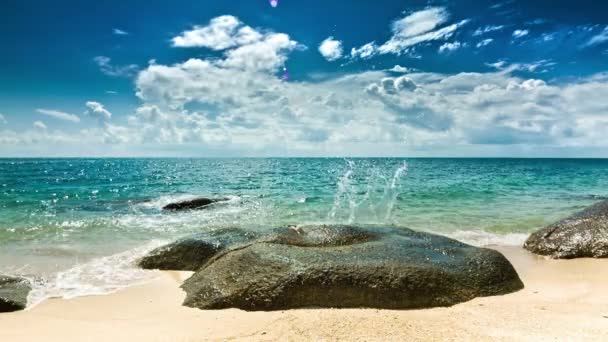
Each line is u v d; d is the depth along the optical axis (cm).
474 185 3198
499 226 1656
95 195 2755
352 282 766
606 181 3988
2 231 1523
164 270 1021
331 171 6009
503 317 696
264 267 806
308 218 1875
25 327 680
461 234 1513
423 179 3775
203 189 3186
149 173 5991
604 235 1172
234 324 677
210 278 830
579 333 618
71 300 820
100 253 1210
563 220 1290
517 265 1087
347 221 1791
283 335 625
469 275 830
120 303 800
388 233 1062
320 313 717
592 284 910
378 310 736
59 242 1355
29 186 3391
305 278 767
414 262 831
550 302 776
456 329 644
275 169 6956
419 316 709
